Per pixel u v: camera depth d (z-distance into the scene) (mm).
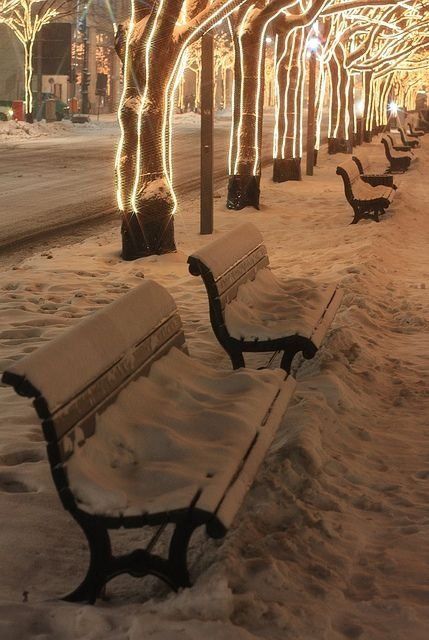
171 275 11852
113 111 82250
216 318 6457
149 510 3512
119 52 12633
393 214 17750
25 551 4129
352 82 38750
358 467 5508
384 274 12047
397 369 7773
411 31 35031
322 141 51188
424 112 62562
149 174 12773
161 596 3773
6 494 4723
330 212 18984
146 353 4781
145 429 4156
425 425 6375
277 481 4934
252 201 19328
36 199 20672
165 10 12312
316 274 11805
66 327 8664
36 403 3451
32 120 54062
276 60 25000
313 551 4289
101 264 12453
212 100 15516
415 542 4461
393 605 3783
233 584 3873
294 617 3615
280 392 5125
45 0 53531
